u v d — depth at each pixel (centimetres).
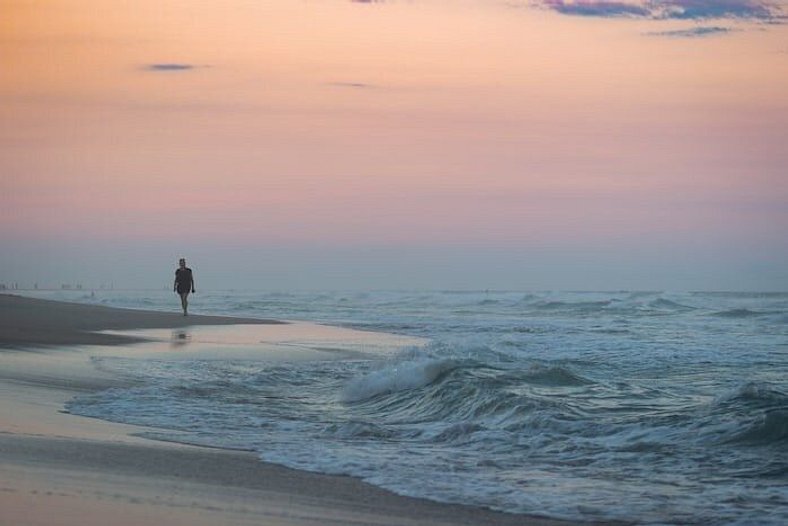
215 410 1451
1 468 850
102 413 1329
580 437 1245
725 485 980
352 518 779
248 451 1094
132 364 2005
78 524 671
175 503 771
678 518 846
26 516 682
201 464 974
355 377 1809
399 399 1598
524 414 1384
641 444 1191
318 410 1530
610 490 949
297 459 1051
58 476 834
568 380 1741
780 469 1046
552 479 998
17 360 1919
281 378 1916
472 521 807
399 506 845
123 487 815
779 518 846
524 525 807
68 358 2022
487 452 1155
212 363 2117
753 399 1408
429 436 1268
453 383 1633
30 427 1135
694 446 1176
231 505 785
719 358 2388
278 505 804
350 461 1052
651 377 1962
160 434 1180
